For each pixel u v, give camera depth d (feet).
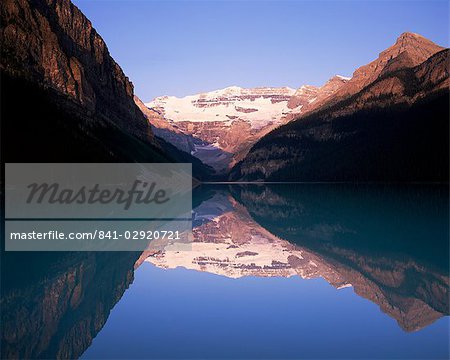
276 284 89.30
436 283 87.76
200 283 90.27
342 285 87.71
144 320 66.28
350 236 154.92
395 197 359.25
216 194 505.66
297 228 186.60
